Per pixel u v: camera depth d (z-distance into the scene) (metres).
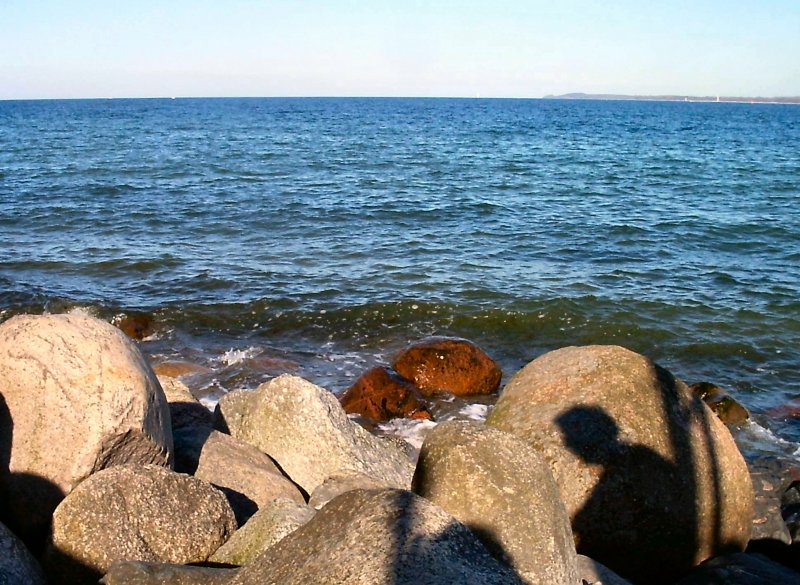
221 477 3.95
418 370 6.34
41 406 3.50
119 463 3.57
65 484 3.47
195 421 4.60
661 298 8.78
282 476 4.11
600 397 4.12
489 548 3.09
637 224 12.89
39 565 3.23
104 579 3.11
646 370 4.25
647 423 4.05
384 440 5.25
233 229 12.02
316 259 10.15
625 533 3.98
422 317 8.03
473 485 3.20
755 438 5.95
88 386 3.51
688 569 4.07
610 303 8.55
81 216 12.80
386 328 7.75
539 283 9.19
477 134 36.91
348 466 4.25
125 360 3.61
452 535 2.71
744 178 19.77
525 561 3.07
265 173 19.11
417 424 5.88
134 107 84.06
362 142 30.28
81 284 8.86
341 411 4.48
